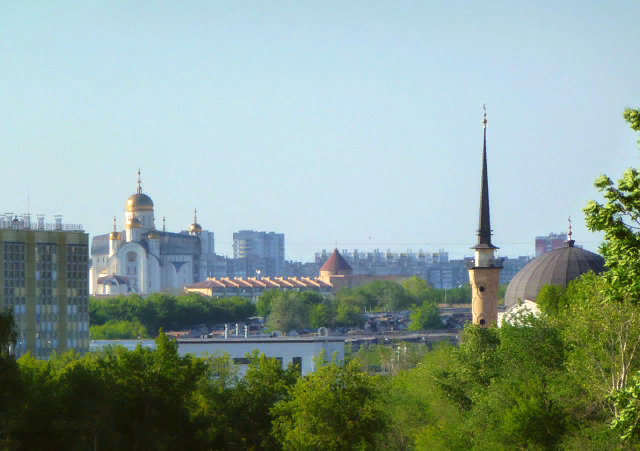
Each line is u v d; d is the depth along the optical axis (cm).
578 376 18138
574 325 18450
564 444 17238
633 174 12444
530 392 18425
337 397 19950
